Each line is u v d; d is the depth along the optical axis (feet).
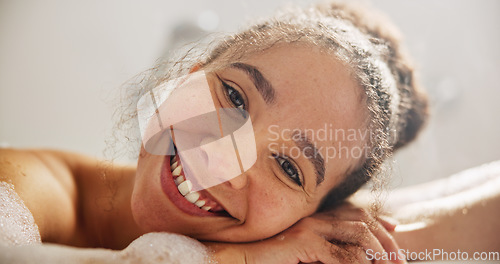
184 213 2.67
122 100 3.10
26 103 5.49
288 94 2.55
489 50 5.97
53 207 3.02
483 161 5.60
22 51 5.58
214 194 2.60
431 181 5.39
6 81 5.50
